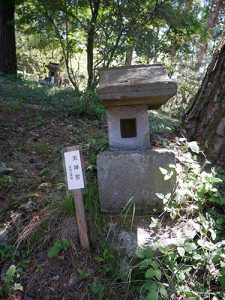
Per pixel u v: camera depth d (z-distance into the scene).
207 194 2.51
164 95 2.14
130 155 2.39
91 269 2.21
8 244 2.45
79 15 7.32
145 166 2.39
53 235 2.43
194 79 8.40
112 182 2.42
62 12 7.24
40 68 19.09
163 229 2.28
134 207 2.34
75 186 2.26
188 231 2.16
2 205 2.88
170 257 2.01
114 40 6.40
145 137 2.49
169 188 2.41
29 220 2.62
